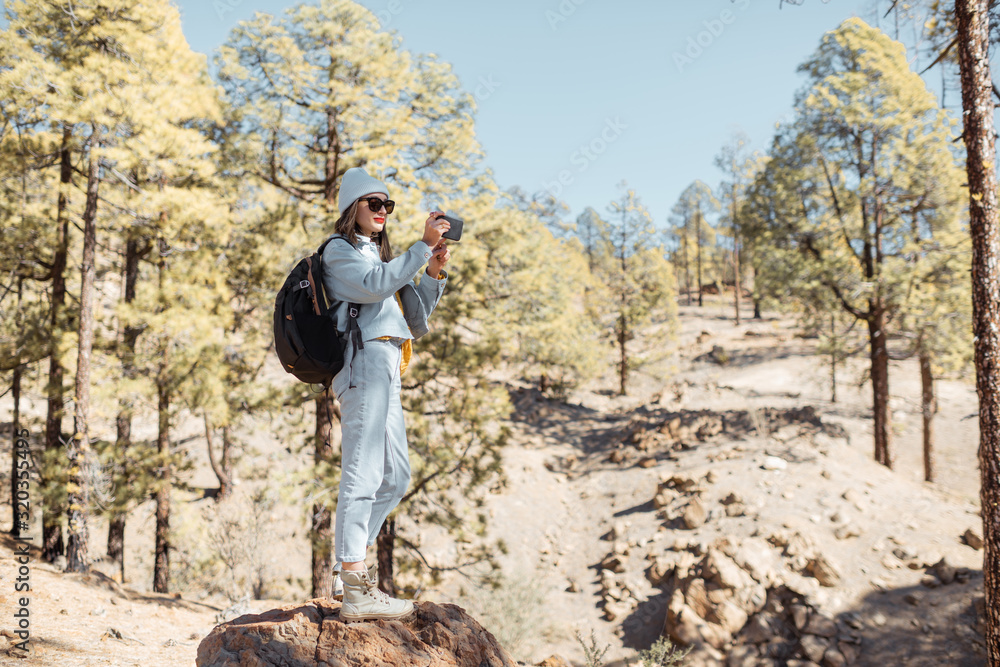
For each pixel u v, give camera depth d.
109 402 12.73
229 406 14.17
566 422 31.59
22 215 12.82
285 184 14.72
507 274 20.78
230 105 13.65
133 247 15.02
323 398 13.07
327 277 2.42
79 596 9.38
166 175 12.25
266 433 21.98
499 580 14.15
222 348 14.16
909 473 24.45
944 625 12.64
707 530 17.36
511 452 26.23
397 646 2.54
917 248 19.09
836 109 19.33
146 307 13.23
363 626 2.55
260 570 14.69
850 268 19.75
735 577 14.48
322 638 2.51
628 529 19.19
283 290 2.40
